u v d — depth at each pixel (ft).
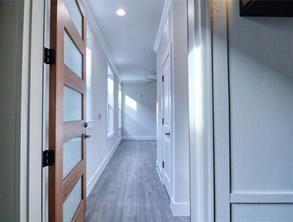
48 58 4.27
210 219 2.87
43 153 4.11
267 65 3.03
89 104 11.26
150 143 28.12
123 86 31.50
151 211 8.55
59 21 4.58
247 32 3.03
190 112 3.34
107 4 9.60
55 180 4.27
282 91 3.02
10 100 3.53
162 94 12.67
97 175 12.73
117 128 25.48
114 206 9.01
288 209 2.94
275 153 2.97
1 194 3.47
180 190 8.26
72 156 6.24
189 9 3.46
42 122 4.07
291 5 2.81
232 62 3.00
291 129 3.00
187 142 8.31
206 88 2.95
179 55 8.43
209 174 2.90
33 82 3.78
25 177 3.59
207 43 2.97
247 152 2.96
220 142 2.93
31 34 3.75
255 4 2.79
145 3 9.60
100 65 14.16
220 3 3.01
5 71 3.54
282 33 3.06
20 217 3.48
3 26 3.58
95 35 12.34
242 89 2.99
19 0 3.60
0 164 3.48
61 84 4.68
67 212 5.64
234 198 2.90
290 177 2.96
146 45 15.44
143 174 13.96
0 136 3.49
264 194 2.92
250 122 2.97
